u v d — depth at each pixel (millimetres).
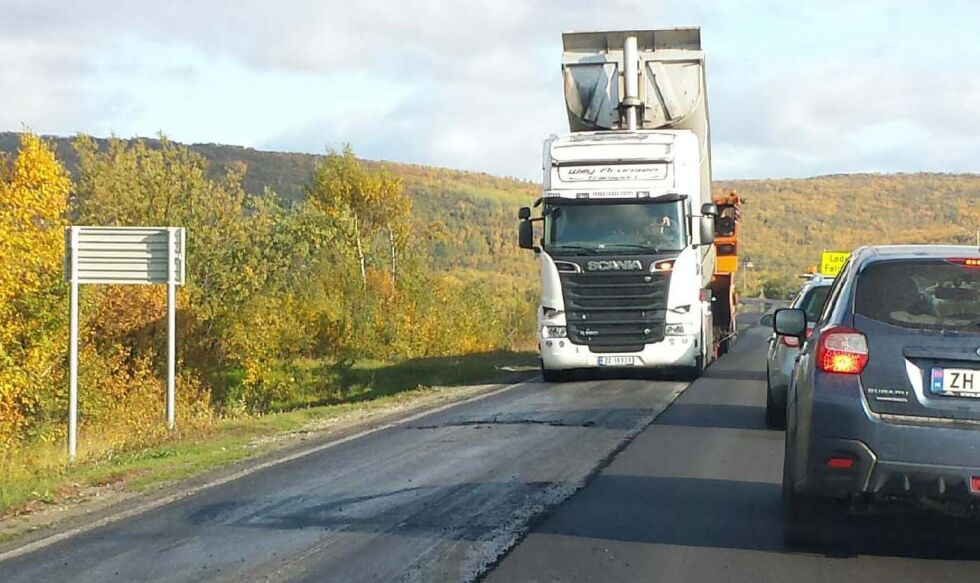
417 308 41969
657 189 19469
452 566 7109
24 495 10359
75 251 16969
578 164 19625
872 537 7801
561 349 19797
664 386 19375
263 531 8312
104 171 37438
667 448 11961
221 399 32344
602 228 19625
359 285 41594
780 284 93500
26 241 24500
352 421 16391
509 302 51000
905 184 170625
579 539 7785
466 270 101500
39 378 25172
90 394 26641
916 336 6734
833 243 138500
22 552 7996
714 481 10008
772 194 170750
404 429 14508
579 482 9969
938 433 6523
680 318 19594
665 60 21609
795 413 7426
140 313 32406
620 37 21688
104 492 10734
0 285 24141
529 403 17000
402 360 38000
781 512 8664
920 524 8156
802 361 7555
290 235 38938
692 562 7172
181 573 7160
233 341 34062
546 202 19781
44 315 25250
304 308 39250
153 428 18094
